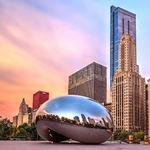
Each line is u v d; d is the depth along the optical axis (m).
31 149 19.38
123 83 178.25
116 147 25.75
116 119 179.88
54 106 26.41
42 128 27.59
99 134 26.41
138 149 24.61
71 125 25.62
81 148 20.84
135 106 176.62
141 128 178.62
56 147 21.81
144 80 187.75
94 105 27.00
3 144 27.31
